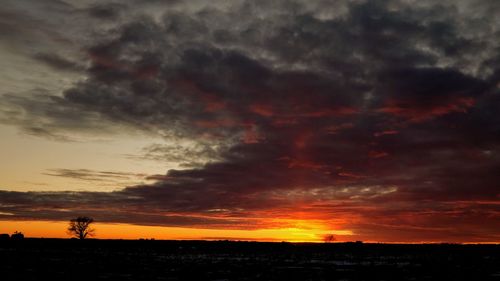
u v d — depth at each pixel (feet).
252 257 317.22
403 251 462.19
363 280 149.07
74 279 138.72
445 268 205.36
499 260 284.82
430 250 487.61
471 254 389.60
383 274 172.45
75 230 458.50
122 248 438.81
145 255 313.73
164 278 149.28
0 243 440.04
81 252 332.80
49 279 136.46
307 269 197.88
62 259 237.45
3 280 132.16
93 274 156.87
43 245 428.56
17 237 483.10
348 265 227.81
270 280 147.54
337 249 524.93
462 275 169.37
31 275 147.54
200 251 431.02
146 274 161.89
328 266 219.82
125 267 191.93
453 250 467.52
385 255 369.09
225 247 523.70
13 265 188.14
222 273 172.24
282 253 410.52
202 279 148.66
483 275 169.89
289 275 167.12
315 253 412.98
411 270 193.47
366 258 311.68
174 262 236.02
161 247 496.23
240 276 161.38
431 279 152.46
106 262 221.87
